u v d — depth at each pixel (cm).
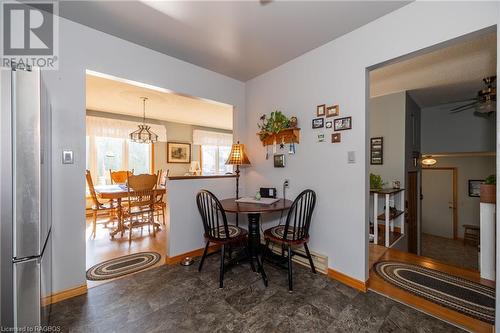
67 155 188
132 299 183
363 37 197
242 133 325
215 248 285
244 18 187
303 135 248
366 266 199
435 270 229
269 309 170
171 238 250
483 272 212
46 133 142
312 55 238
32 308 114
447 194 576
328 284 206
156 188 391
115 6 172
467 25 146
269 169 290
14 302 108
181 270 234
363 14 182
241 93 325
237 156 286
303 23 193
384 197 364
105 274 225
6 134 107
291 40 219
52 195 180
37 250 115
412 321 157
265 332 147
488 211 209
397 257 263
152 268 239
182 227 259
